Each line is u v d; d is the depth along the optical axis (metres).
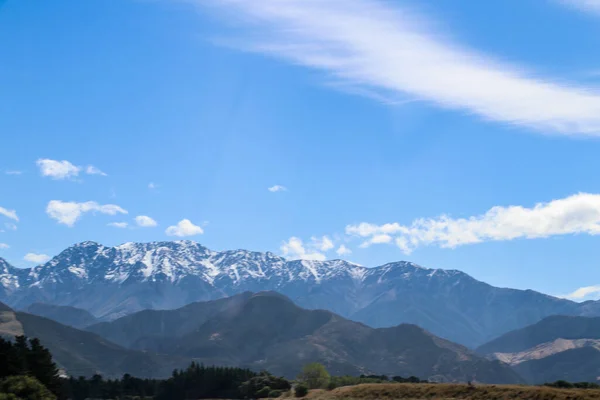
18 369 144.50
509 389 114.81
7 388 127.38
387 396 131.25
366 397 135.88
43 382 158.25
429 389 129.50
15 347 162.38
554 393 105.94
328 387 187.12
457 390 123.00
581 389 108.00
